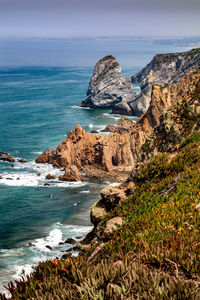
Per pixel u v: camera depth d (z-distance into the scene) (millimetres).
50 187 71500
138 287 4203
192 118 30938
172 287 4059
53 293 4582
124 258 5328
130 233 8836
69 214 56812
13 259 40500
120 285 4547
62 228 50812
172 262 5309
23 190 69312
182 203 9781
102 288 4523
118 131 126938
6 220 53812
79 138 89250
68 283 4957
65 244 45000
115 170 84750
